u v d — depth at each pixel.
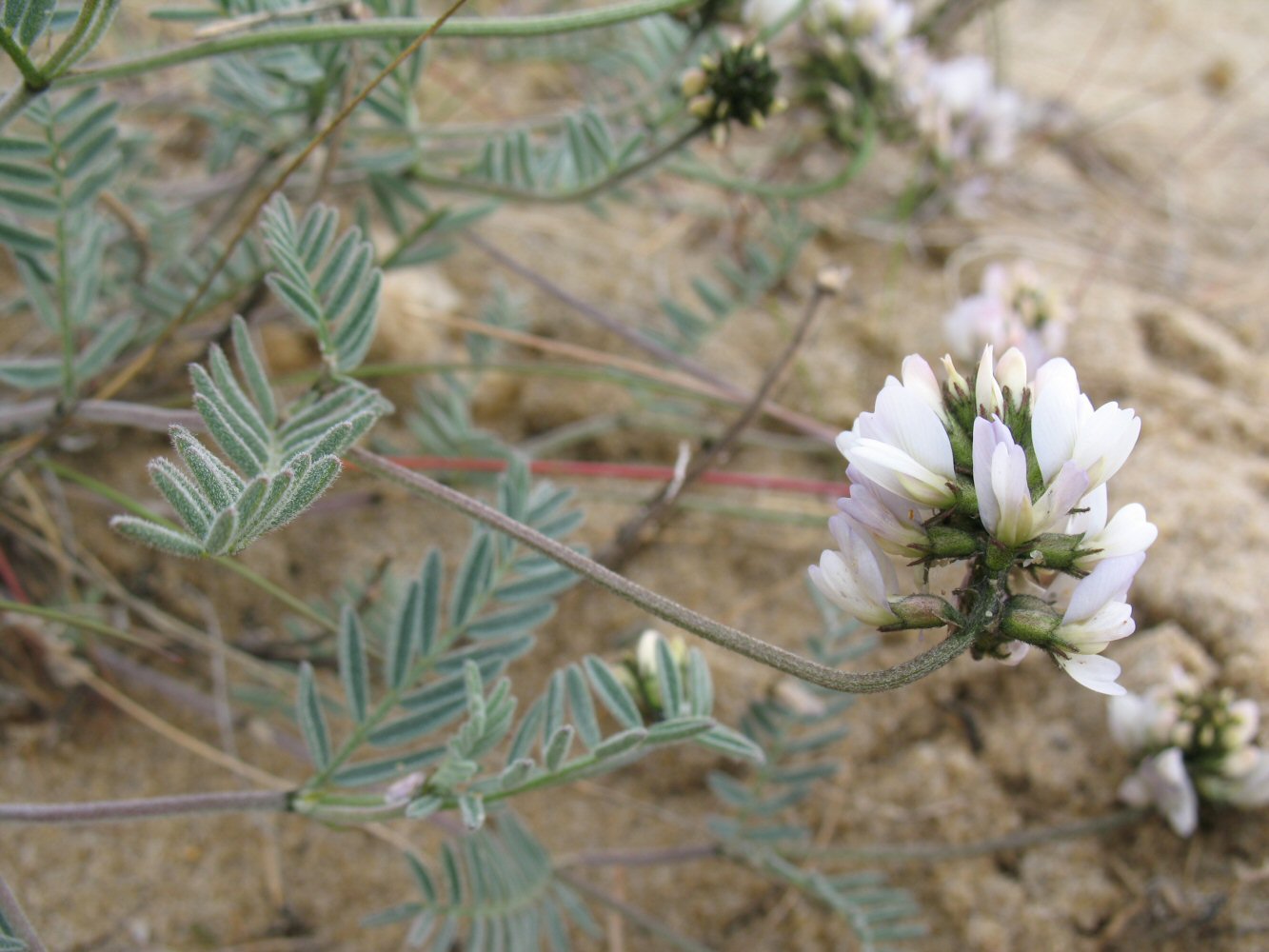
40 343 0.20
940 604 0.11
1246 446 0.22
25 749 0.18
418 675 0.14
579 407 0.23
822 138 0.25
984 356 0.11
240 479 0.11
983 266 0.26
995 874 0.18
